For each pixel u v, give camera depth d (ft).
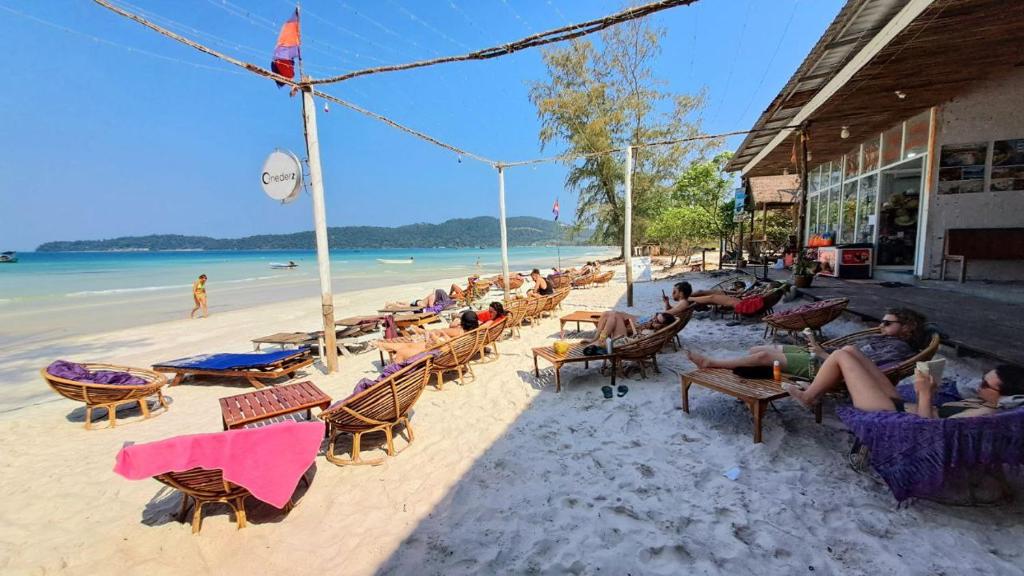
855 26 19.35
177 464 8.16
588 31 11.66
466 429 13.14
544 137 86.74
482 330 18.03
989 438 7.30
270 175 19.10
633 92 81.51
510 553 7.89
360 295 55.01
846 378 9.54
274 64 17.71
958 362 13.97
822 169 46.26
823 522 7.95
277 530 9.12
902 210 32.53
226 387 19.29
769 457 10.13
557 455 11.13
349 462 11.50
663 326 18.70
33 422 15.96
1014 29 16.79
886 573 6.74
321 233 19.74
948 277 27.14
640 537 7.95
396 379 11.44
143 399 16.07
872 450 8.36
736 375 12.39
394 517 9.24
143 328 34.76
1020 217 25.52
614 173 86.69
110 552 8.73
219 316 40.32
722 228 63.87
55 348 28.35
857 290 25.81
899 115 28.43
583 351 15.97
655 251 99.60
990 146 25.49
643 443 11.32
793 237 53.47
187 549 8.70
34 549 8.91
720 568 7.09
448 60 14.58
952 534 7.40
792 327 18.62
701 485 9.34
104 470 12.16
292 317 38.78
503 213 36.60
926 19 15.81
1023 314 17.60
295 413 12.85
